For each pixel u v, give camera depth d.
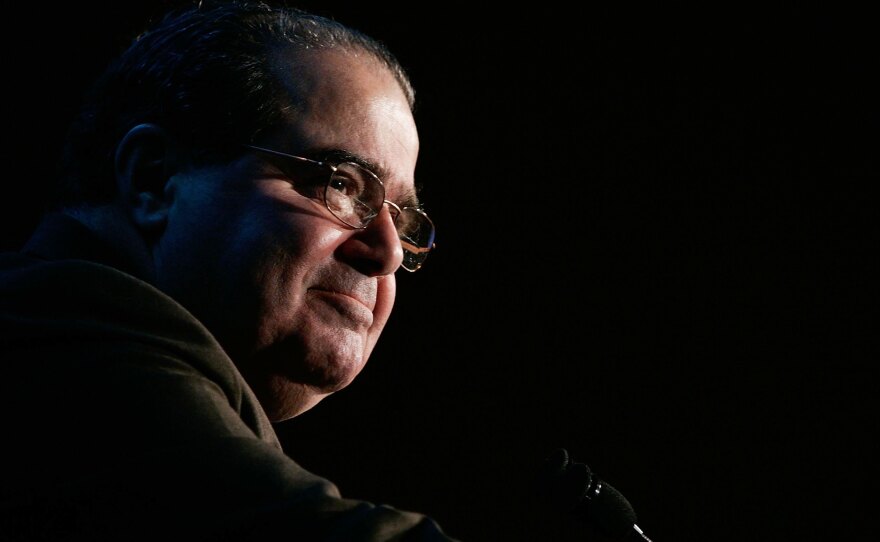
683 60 16.20
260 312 4.71
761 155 16.34
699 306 16.31
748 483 16.02
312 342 4.82
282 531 3.15
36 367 3.64
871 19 15.72
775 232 16.34
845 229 16.23
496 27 16.02
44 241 4.84
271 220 4.75
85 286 3.91
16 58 13.58
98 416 3.49
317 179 4.90
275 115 4.90
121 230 4.87
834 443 16.00
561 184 16.34
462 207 16.20
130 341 3.79
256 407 4.17
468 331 16.14
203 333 4.01
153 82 5.04
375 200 5.03
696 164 16.38
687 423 16.14
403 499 15.66
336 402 15.81
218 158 4.84
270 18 5.21
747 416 16.16
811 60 16.00
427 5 15.72
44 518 3.30
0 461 3.43
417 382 16.00
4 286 3.97
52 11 13.66
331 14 15.29
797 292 16.27
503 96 16.14
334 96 5.04
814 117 16.16
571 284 16.31
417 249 5.76
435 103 15.98
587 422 16.08
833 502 15.88
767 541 15.82
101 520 3.24
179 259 4.75
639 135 16.38
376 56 5.36
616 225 16.39
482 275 16.22
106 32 13.70
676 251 16.39
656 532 15.83
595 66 16.22
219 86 4.90
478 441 15.94
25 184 13.60
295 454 15.54
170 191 4.84
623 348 16.25
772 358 16.25
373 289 5.06
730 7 16.00
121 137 5.00
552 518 15.73
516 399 16.08
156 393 3.57
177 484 3.28
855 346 16.09
